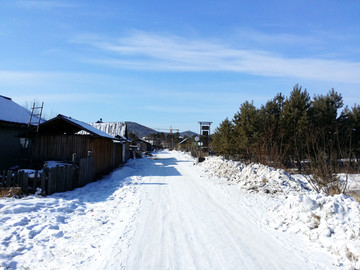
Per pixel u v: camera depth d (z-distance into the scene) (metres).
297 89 19.39
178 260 4.74
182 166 24.78
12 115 15.73
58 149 14.02
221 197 10.19
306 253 5.02
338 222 5.62
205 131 33.03
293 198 7.13
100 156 16.03
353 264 4.39
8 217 6.70
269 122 19.06
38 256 4.79
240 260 4.75
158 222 7.01
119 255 4.91
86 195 10.27
